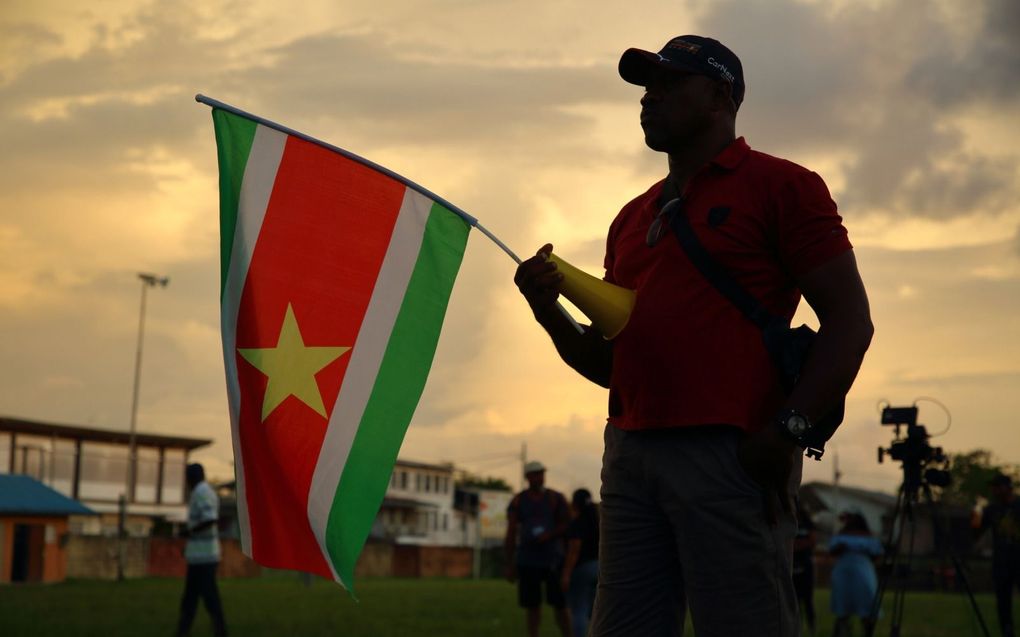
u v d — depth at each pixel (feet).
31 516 136.98
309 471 13.06
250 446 13.05
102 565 155.43
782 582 9.82
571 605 35.29
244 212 13.48
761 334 9.91
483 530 341.21
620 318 10.39
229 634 46.24
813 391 9.46
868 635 34.94
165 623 52.49
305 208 13.53
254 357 13.23
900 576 34.27
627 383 10.31
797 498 10.16
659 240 10.36
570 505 39.37
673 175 10.78
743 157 10.21
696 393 9.88
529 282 10.84
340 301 13.38
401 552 213.46
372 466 13.15
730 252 9.98
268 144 13.62
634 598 10.39
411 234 13.46
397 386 13.26
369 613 63.82
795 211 9.87
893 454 33.83
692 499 9.84
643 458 10.21
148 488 227.61
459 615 62.44
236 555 174.81
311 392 13.20
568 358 11.63
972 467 295.28
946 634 52.03
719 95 10.48
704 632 9.87
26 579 135.85
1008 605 42.73
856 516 45.85
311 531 12.91
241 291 13.35
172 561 163.12
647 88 10.71
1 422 203.41
